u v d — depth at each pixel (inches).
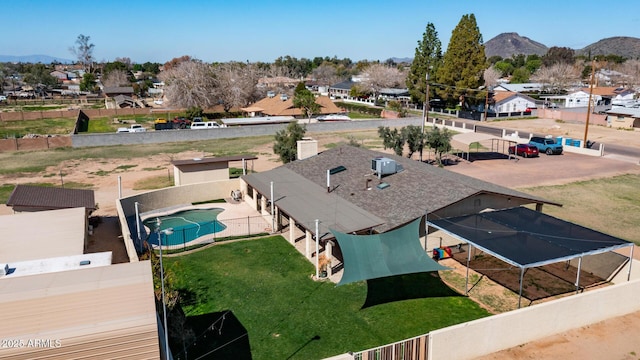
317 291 795.4
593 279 828.6
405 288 799.1
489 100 3289.9
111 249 995.9
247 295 786.8
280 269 888.3
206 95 3307.1
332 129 2667.3
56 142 2124.8
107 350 432.8
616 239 780.0
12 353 402.6
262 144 2237.9
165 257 953.5
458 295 773.3
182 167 1342.3
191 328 683.4
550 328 648.4
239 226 1140.5
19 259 732.0
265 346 637.9
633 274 777.6
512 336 619.8
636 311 721.6
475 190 911.7
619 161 1833.2
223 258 946.7
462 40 3102.9
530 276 842.2
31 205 991.6
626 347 625.9
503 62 7007.9
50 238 820.0
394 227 839.7
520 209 936.3
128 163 1831.9
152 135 2269.9
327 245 845.2
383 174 1085.8
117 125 2869.1
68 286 510.0
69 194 1115.9
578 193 1393.9
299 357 611.8
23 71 7559.1
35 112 3120.1
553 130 2568.9
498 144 2191.2
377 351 537.0
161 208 1267.2
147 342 442.9
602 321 692.1
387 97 4473.4
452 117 3211.1
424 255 748.0
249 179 1247.5
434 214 901.8
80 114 3068.4
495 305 740.0
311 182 1160.8
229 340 653.3
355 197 1016.2
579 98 3683.6
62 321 446.3
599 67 5644.7
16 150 2063.2
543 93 4485.7
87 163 1827.0
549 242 764.0
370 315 713.6
